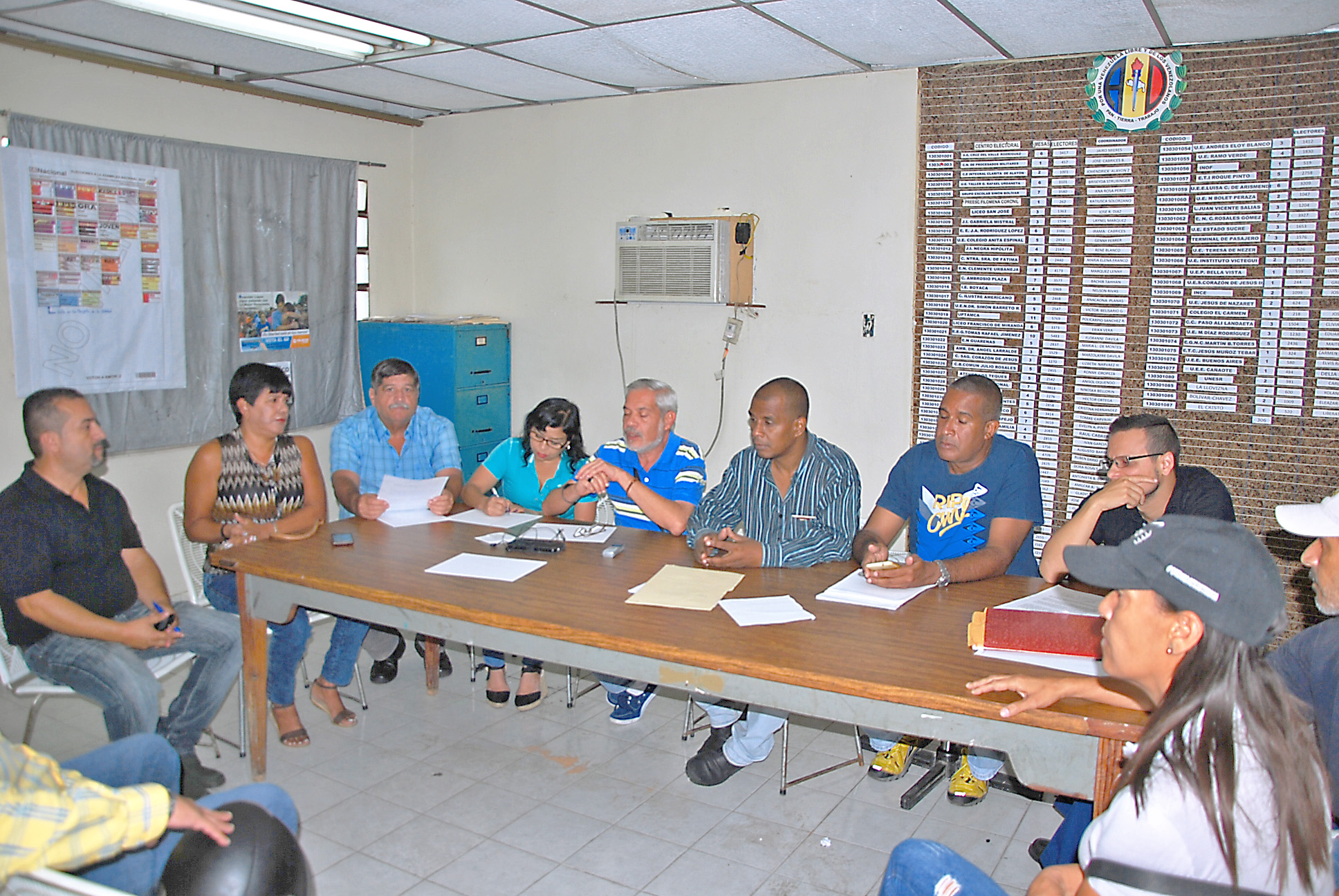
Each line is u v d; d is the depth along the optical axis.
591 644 2.00
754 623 2.04
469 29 3.42
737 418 4.45
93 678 2.42
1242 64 3.25
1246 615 1.03
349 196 4.93
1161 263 3.46
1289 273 3.26
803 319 4.22
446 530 2.89
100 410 3.97
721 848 2.41
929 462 2.71
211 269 4.32
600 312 4.80
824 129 4.07
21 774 1.34
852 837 2.48
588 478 2.85
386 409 3.29
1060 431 3.71
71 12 3.29
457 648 3.94
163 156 4.08
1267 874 1.01
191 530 2.94
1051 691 1.62
